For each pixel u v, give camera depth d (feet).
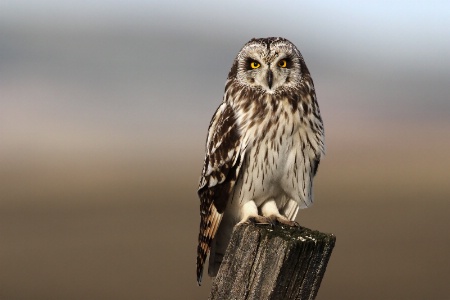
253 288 17.92
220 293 18.22
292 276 17.88
